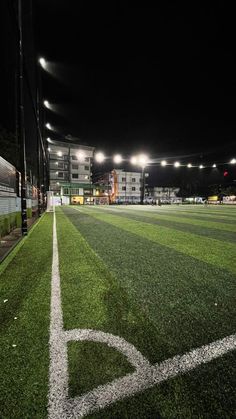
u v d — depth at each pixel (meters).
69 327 1.79
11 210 6.82
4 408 1.11
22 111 5.69
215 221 10.02
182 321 1.87
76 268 3.27
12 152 8.66
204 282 2.73
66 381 1.26
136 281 2.76
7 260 3.69
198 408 1.09
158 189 70.00
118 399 1.15
